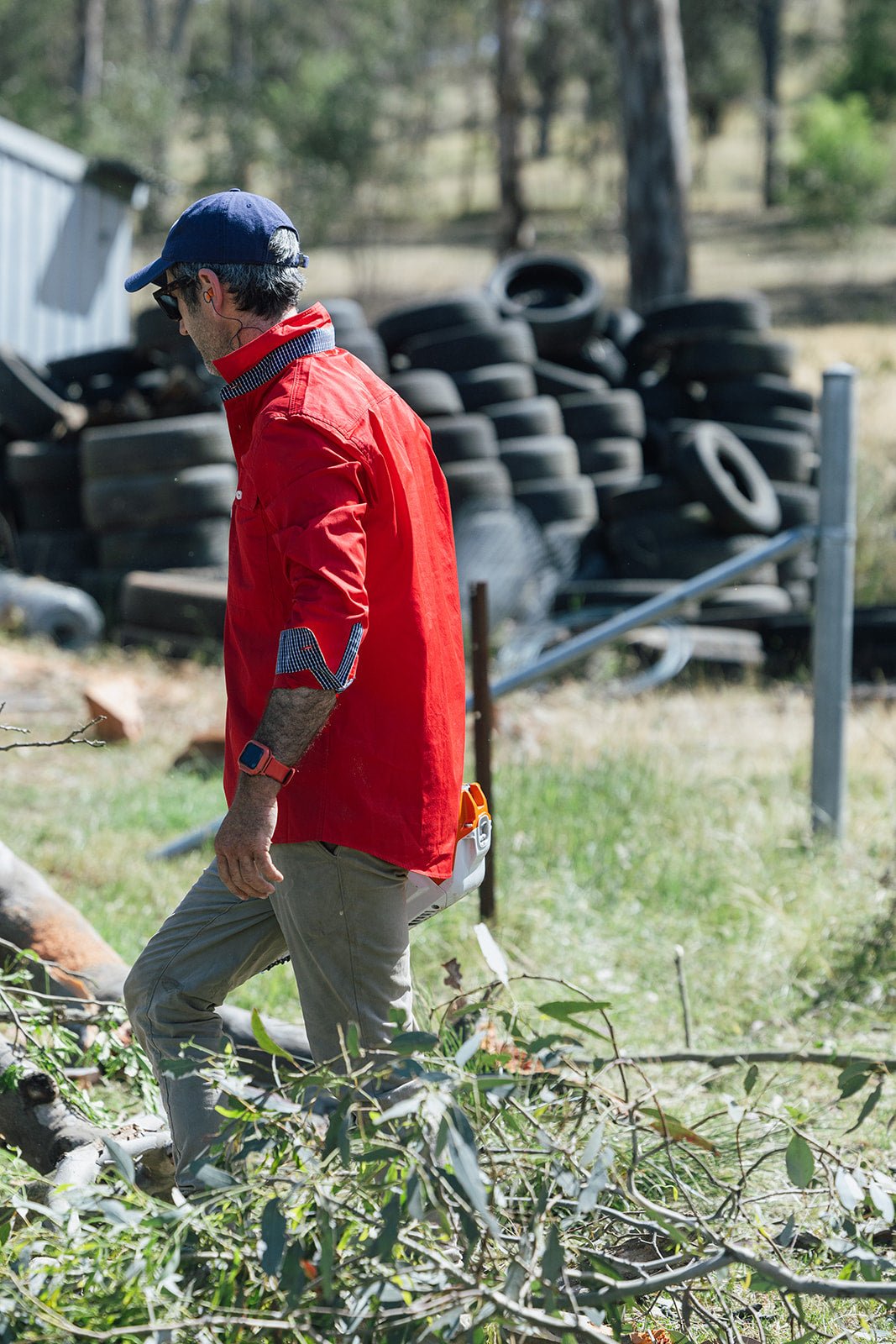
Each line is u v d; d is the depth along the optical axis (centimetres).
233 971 902
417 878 880
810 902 1652
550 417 4188
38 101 12419
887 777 2306
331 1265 662
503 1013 843
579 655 1884
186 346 4031
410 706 838
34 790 2180
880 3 15788
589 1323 695
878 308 11006
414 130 16288
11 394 3991
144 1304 681
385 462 816
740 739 2636
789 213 16375
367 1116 788
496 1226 662
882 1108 1162
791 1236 809
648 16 6200
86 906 1573
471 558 3794
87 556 3897
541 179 18738
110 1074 1076
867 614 3681
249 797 776
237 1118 754
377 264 13588
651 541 4006
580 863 1753
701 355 4475
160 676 3303
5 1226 811
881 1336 832
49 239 4694
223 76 12912
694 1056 1212
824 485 1873
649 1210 745
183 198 12275
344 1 16225
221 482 3816
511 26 8444
